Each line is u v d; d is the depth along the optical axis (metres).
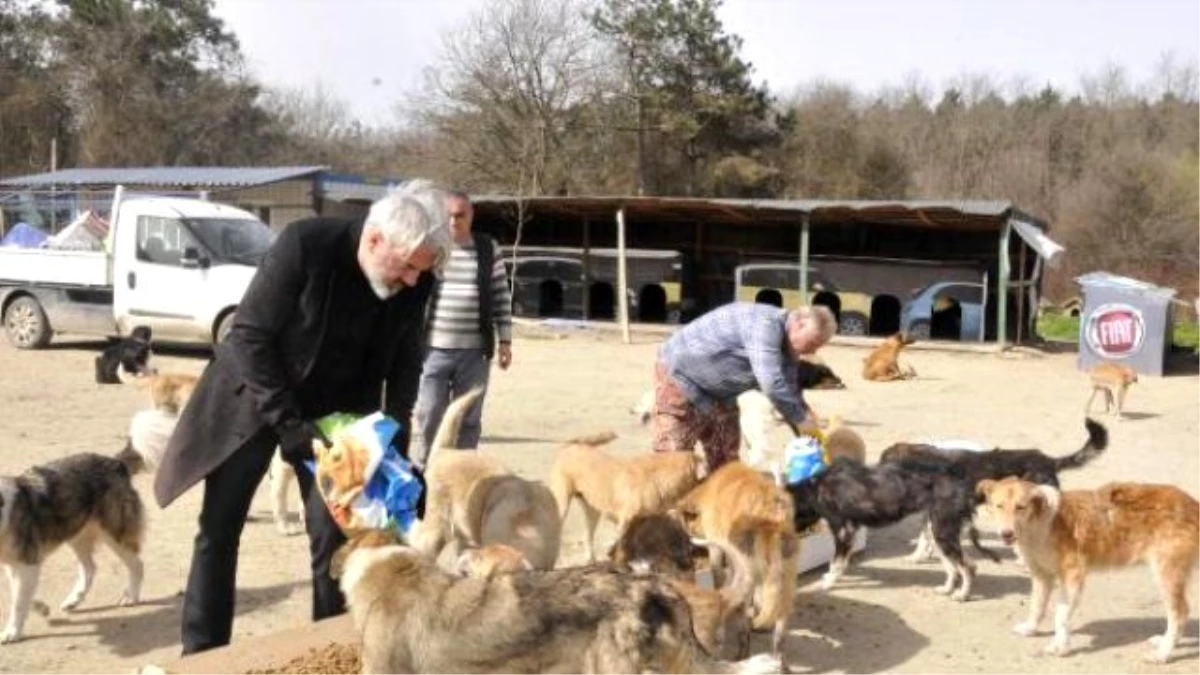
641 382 18.08
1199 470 11.98
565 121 45.00
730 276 30.42
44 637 6.77
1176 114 56.06
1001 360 23.02
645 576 4.65
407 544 4.81
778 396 7.39
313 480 5.51
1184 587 6.70
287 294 4.96
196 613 5.39
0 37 52.03
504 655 4.38
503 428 13.68
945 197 54.47
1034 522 6.79
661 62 46.91
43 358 18.62
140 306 18.42
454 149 44.41
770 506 6.49
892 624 7.31
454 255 8.38
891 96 59.81
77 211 28.45
